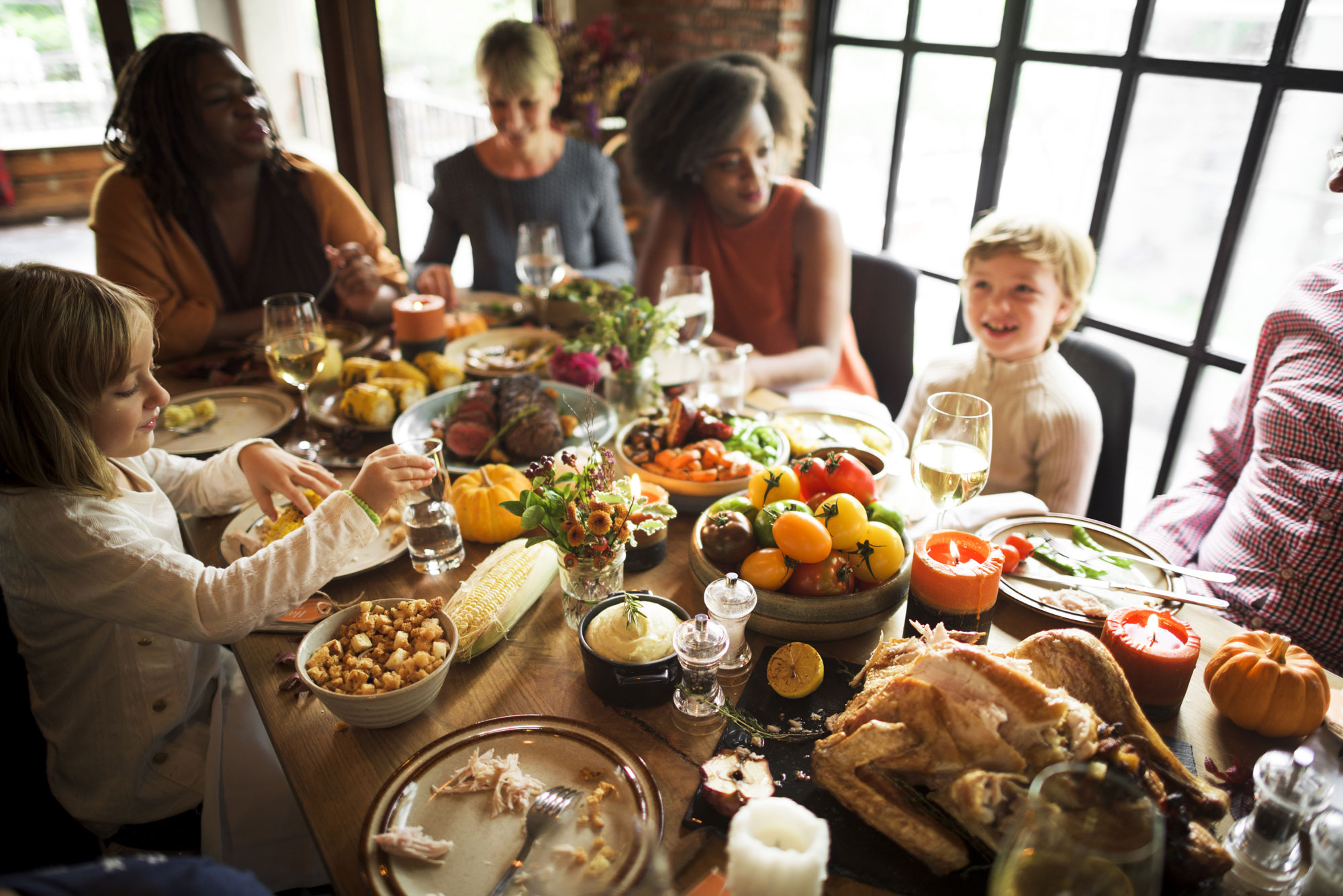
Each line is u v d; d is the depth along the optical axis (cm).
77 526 98
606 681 92
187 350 193
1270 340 150
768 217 228
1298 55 192
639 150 233
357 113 353
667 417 145
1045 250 161
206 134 193
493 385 155
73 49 338
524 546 114
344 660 95
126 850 126
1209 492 159
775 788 82
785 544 99
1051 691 73
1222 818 79
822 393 205
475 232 265
